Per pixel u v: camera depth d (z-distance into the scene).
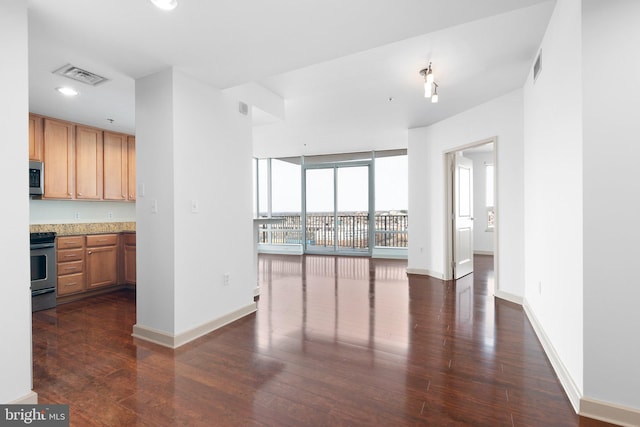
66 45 2.21
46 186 3.82
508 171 3.65
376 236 7.34
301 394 1.89
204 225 2.84
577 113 1.74
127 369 2.19
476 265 6.05
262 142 6.31
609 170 1.60
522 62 2.88
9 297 1.64
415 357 2.34
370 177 7.31
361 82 3.35
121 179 4.65
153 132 2.66
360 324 3.02
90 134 4.29
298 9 1.81
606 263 1.61
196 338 2.71
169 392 1.92
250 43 2.20
